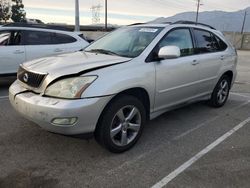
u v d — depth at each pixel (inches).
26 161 159.5
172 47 181.0
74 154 168.6
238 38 1627.7
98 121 159.8
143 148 179.9
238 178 150.3
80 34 382.6
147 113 190.2
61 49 352.8
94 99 151.6
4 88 328.2
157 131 207.6
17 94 167.5
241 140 197.5
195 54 222.5
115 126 167.2
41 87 159.2
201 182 145.7
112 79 159.6
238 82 424.5
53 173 149.2
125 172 152.4
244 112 259.3
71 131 150.5
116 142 168.9
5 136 188.9
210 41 244.2
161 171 154.6
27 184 139.2
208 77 236.8
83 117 150.3
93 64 165.0
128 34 210.4
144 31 205.8
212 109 262.8
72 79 153.3
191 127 217.5
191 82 216.8
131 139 176.4
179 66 201.3
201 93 236.4
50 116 149.9
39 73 161.0
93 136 166.7
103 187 139.6
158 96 189.9
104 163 160.1
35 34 340.8
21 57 326.3
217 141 194.4
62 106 147.6
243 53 1215.6
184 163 163.5
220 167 160.2
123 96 167.6
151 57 185.5
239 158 171.3
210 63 235.0
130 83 167.0
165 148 181.2
